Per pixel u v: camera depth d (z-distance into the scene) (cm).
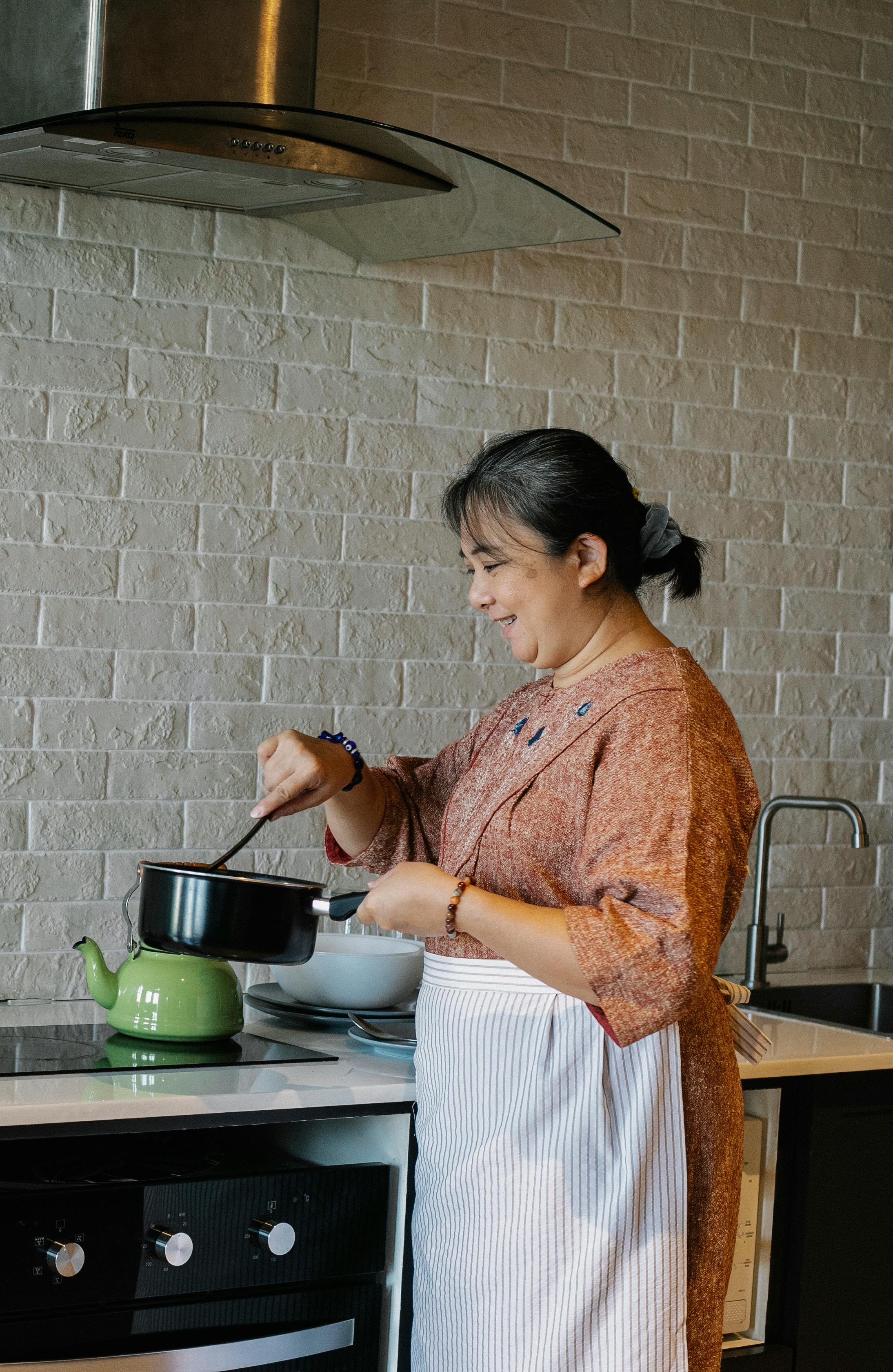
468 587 250
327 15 235
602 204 259
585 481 150
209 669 232
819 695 279
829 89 277
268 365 235
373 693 243
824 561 279
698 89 266
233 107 168
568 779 149
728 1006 160
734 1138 152
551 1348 142
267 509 235
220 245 230
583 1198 145
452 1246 151
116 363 225
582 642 156
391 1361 175
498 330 251
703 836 136
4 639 219
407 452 245
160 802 229
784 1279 193
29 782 221
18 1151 165
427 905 139
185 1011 182
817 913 279
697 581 165
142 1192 159
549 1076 146
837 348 279
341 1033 198
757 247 271
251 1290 167
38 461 220
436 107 244
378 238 226
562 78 254
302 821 239
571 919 131
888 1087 198
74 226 221
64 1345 155
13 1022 197
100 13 183
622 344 261
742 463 271
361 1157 183
